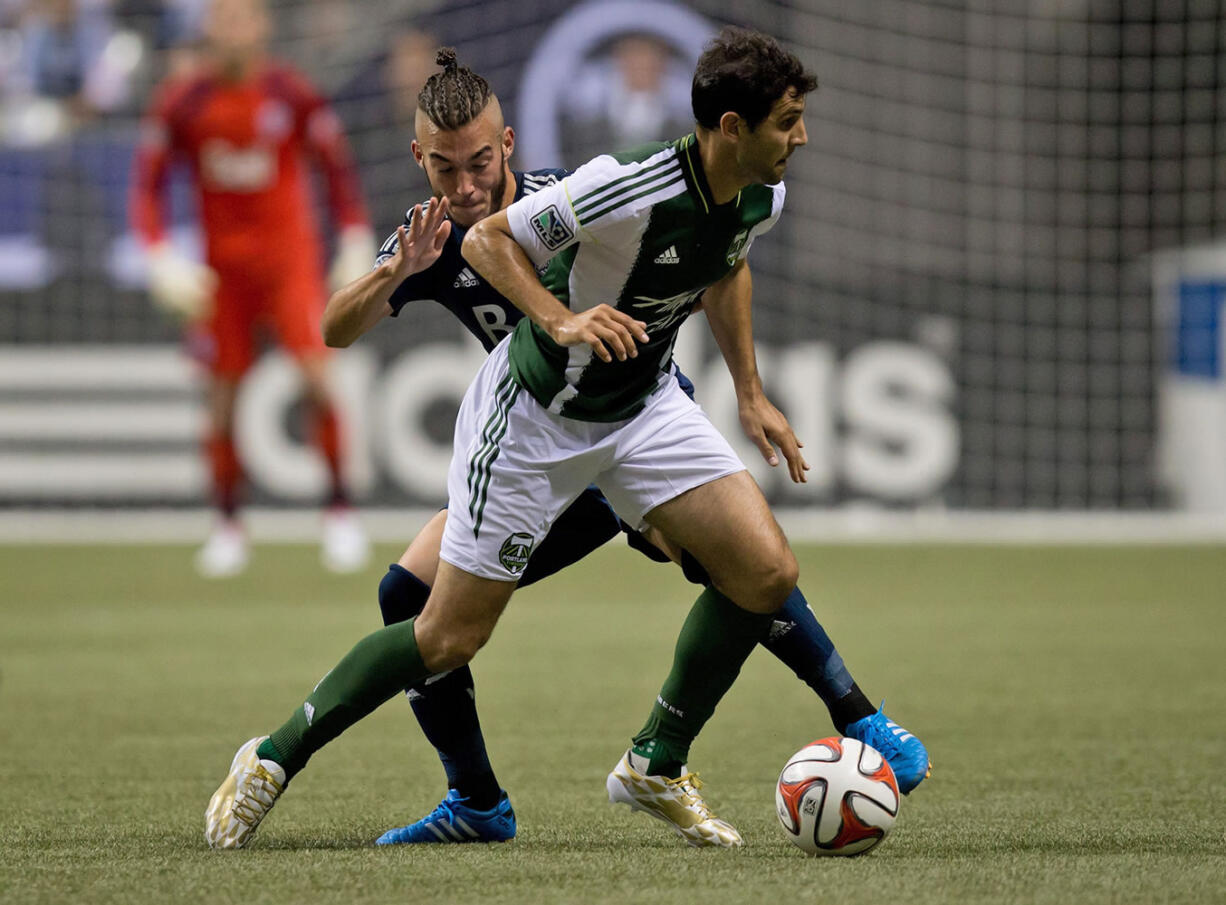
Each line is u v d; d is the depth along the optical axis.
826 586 30.41
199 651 22.00
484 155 10.71
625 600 29.09
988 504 40.25
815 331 39.94
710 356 39.06
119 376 39.53
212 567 32.59
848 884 8.89
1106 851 10.02
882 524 39.69
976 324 40.28
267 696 18.23
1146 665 20.59
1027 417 40.31
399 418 39.09
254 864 9.66
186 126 31.62
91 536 39.28
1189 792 12.46
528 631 24.56
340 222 32.84
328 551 33.34
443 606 10.42
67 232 39.47
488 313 11.53
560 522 11.69
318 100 32.19
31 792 12.69
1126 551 36.78
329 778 13.55
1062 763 13.92
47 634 23.80
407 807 12.19
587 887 8.87
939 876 9.09
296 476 39.59
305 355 32.44
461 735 10.73
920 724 16.17
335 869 9.48
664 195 9.88
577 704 17.72
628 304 10.28
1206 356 40.12
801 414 39.75
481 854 10.08
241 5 31.67
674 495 10.48
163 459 39.78
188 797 12.45
